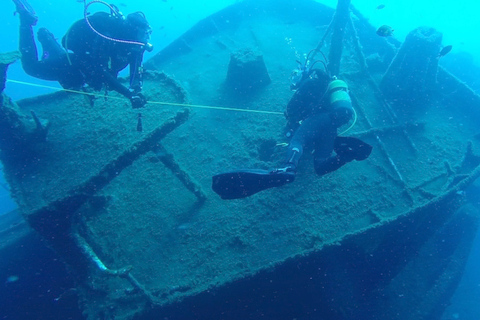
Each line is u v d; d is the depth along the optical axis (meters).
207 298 3.63
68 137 4.19
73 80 3.63
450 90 6.29
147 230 4.33
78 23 3.20
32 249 5.37
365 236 3.95
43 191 3.41
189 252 4.07
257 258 3.88
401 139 5.37
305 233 4.07
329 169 3.01
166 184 4.87
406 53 5.70
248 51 6.54
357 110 5.85
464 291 8.98
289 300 4.42
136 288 3.52
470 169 5.03
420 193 4.52
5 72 3.30
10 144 3.74
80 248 3.47
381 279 4.59
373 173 4.80
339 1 5.14
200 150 5.48
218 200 4.63
